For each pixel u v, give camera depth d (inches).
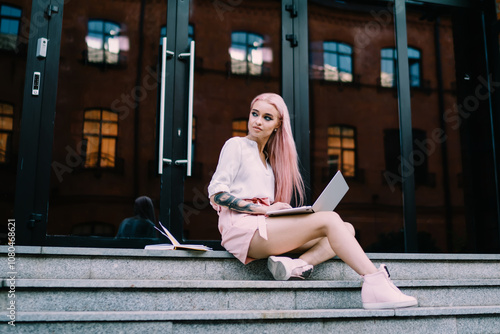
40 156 128.8
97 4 481.4
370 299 87.4
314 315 83.1
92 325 74.8
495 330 93.7
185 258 95.9
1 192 420.8
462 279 103.8
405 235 154.6
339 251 90.6
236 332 80.5
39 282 80.6
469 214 223.8
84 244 128.3
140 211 191.9
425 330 89.0
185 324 78.8
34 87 131.0
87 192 506.6
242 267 98.3
